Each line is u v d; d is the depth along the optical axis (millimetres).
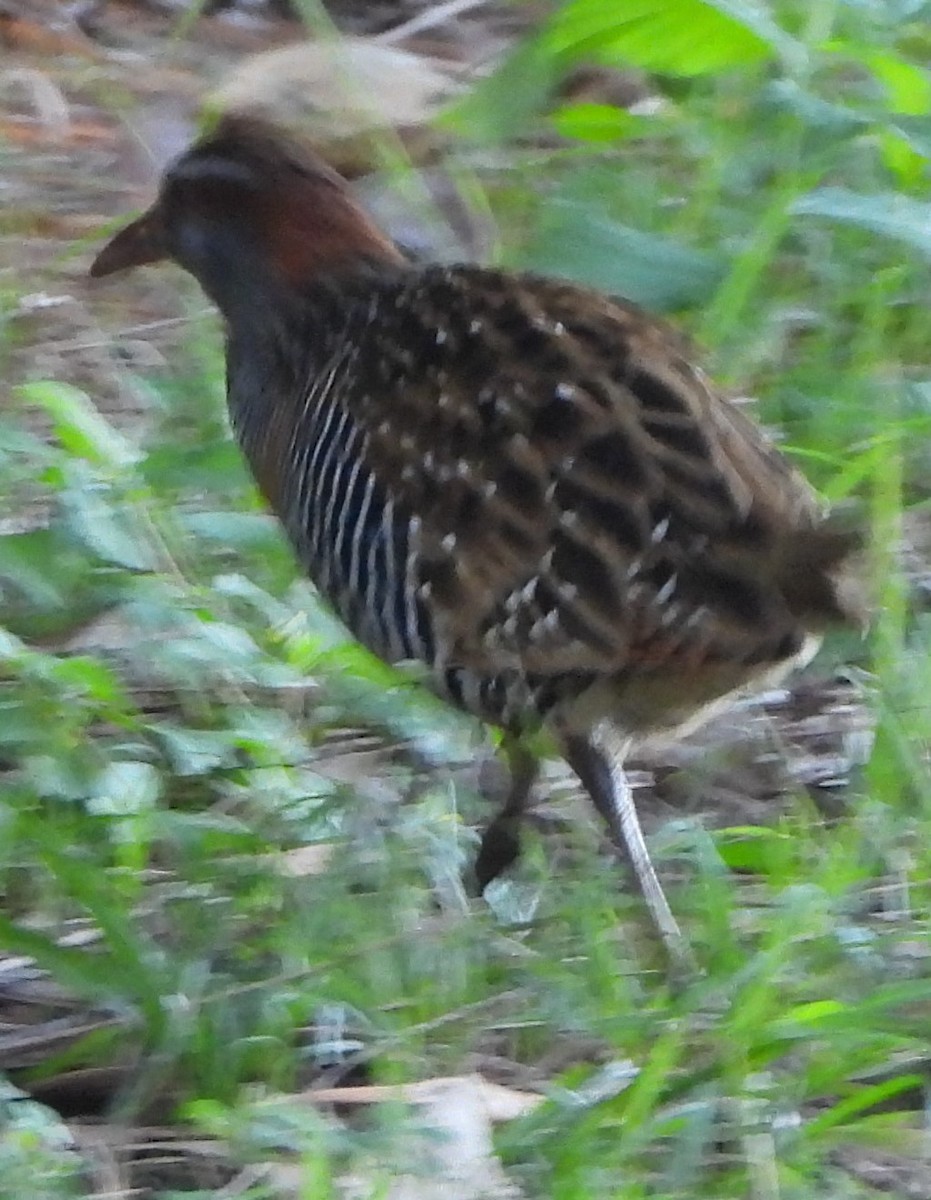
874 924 8781
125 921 8312
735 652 8203
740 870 9305
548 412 8484
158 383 12039
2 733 9273
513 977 8375
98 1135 7707
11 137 14875
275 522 10625
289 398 9531
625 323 8820
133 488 10742
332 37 14008
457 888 8922
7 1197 7039
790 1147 7430
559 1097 7566
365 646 9305
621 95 15133
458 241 13336
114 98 14969
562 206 12750
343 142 13930
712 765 10039
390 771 9805
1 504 11148
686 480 8258
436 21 15812
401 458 8766
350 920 8477
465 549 8555
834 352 12539
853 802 9508
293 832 9086
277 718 9945
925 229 11727
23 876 8953
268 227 9672
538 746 8969
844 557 8133
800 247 12891
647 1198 7230
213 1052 7895
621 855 8820
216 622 10188
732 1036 7738
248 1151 7398
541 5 16359
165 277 13406
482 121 12953
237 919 8648
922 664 10125
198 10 15312
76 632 10422
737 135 13344
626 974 8391
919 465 11625
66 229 13984
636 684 8477
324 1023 8172
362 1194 7160
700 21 12031
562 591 8336
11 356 12508
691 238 12969
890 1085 7645
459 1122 7543
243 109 14359
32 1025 8352
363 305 9320
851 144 12906
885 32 13836
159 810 9242
